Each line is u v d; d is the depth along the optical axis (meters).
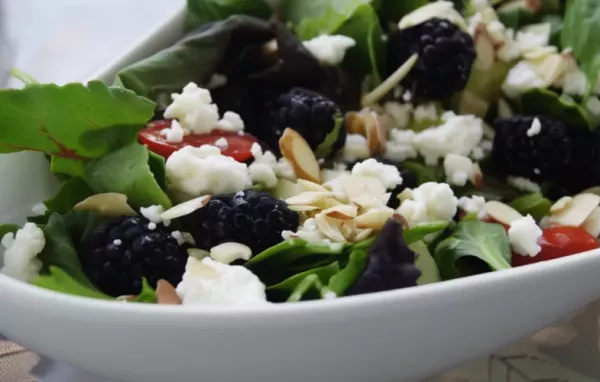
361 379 0.27
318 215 0.29
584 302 0.29
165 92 0.33
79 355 0.26
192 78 0.33
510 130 0.34
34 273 0.28
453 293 0.26
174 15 0.35
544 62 0.35
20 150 0.30
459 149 0.33
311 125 0.32
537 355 0.32
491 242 0.30
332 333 0.25
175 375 0.26
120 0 0.49
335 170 0.32
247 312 0.25
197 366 0.26
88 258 0.29
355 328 0.25
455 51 0.34
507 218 0.32
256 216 0.29
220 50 0.34
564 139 0.33
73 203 0.31
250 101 0.34
